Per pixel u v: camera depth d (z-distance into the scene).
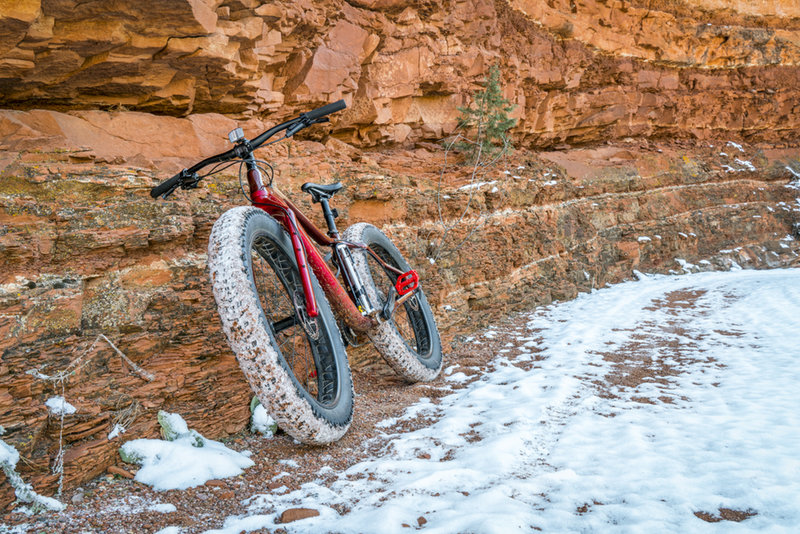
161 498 2.68
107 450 2.90
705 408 3.79
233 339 2.73
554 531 2.19
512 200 8.73
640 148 15.84
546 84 12.59
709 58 17.95
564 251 10.45
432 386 4.77
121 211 3.31
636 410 3.81
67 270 3.03
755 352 5.68
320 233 3.80
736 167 17.86
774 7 18.72
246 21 4.68
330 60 6.46
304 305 3.33
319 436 3.04
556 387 4.35
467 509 2.37
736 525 2.12
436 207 7.04
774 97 19.30
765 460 2.70
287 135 3.41
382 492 2.65
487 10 9.72
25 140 3.27
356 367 5.12
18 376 2.64
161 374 3.35
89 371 3.04
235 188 4.23
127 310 3.28
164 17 3.85
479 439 3.38
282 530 2.34
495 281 7.98
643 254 13.98
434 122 9.33
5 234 2.79
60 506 2.52
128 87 4.18
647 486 2.52
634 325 7.40
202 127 4.61
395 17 8.12
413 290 4.44
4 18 3.08
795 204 19.03
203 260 3.75
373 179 5.94
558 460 2.99
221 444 3.39
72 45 3.62
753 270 15.12
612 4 14.50
